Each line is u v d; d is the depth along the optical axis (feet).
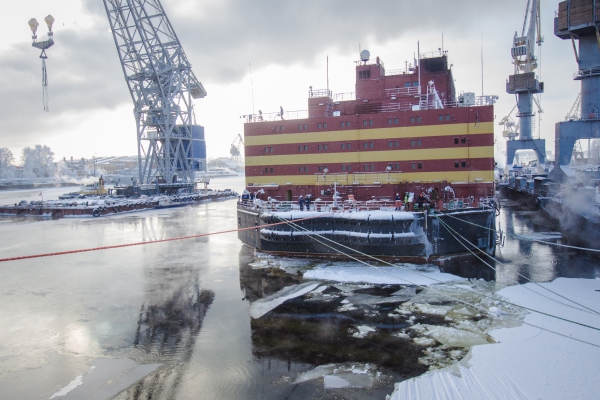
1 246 143.13
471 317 67.31
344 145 122.93
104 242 147.43
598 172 216.95
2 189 554.05
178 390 49.93
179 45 276.00
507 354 54.08
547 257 104.53
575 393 44.57
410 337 61.26
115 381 52.42
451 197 112.27
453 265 97.40
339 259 106.22
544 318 64.90
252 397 47.85
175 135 286.25
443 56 135.74
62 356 59.57
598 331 59.11
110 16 251.39
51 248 137.90
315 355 57.11
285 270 100.01
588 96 167.22
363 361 54.90
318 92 138.41
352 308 73.67
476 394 45.37
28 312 77.36
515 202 249.34
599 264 96.89
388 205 115.03
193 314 74.43
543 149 238.07
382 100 130.00
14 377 54.03
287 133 129.80
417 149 115.75
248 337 63.67
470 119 111.14
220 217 213.87
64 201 254.47
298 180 128.98
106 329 68.74
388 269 95.04
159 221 200.03
